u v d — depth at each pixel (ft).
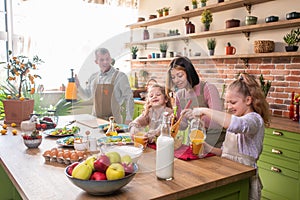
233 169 4.11
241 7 11.41
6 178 6.25
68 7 14.07
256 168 4.50
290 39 9.46
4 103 7.47
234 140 5.09
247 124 4.73
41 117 7.47
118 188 3.22
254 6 10.96
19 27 13.24
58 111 8.03
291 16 9.31
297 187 7.88
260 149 5.09
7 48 13.03
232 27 11.10
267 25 9.83
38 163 4.36
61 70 14.02
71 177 3.18
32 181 3.64
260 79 10.33
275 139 8.40
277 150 8.36
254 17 10.51
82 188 3.19
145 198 3.14
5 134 6.33
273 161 8.48
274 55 9.70
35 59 9.35
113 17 15.56
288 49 9.49
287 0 9.92
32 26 13.34
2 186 6.25
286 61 9.95
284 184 8.21
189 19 13.67
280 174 8.30
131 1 16.19
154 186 3.47
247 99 5.59
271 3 10.41
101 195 3.21
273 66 10.36
